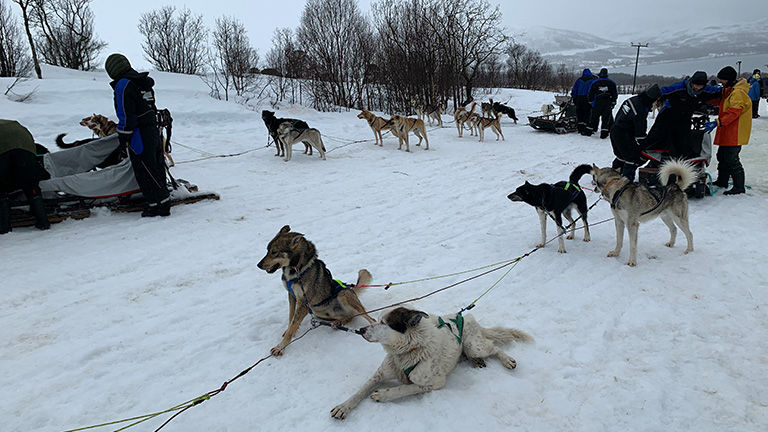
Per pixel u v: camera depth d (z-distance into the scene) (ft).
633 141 26.63
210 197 27.02
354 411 10.45
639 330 13.57
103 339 13.47
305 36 75.31
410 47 76.18
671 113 25.45
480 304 15.43
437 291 16.47
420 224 24.12
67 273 17.38
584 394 10.93
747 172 31.14
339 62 74.18
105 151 24.72
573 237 21.36
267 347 13.29
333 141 47.34
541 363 12.12
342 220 24.61
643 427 9.92
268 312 15.30
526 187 19.61
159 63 97.96
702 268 17.25
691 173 18.25
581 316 14.42
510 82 173.68
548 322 14.15
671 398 10.69
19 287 16.12
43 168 21.63
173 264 18.71
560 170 35.63
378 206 27.09
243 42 74.02
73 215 22.75
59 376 11.84
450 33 77.30
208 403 10.93
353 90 80.02
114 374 12.01
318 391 11.32
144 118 22.54
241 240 21.49
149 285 16.85
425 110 65.00
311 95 73.31
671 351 12.48
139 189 24.16
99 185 23.02
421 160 39.73
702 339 12.99
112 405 10.91
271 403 10.92
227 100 61.62
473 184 31.89
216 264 18.90
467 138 52.13
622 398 10.74
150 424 10.29
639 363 12.03
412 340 10.44
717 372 11.52
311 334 13.83
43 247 19.49
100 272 17.66
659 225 22.36
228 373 12.12
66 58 88.48
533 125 56.49
